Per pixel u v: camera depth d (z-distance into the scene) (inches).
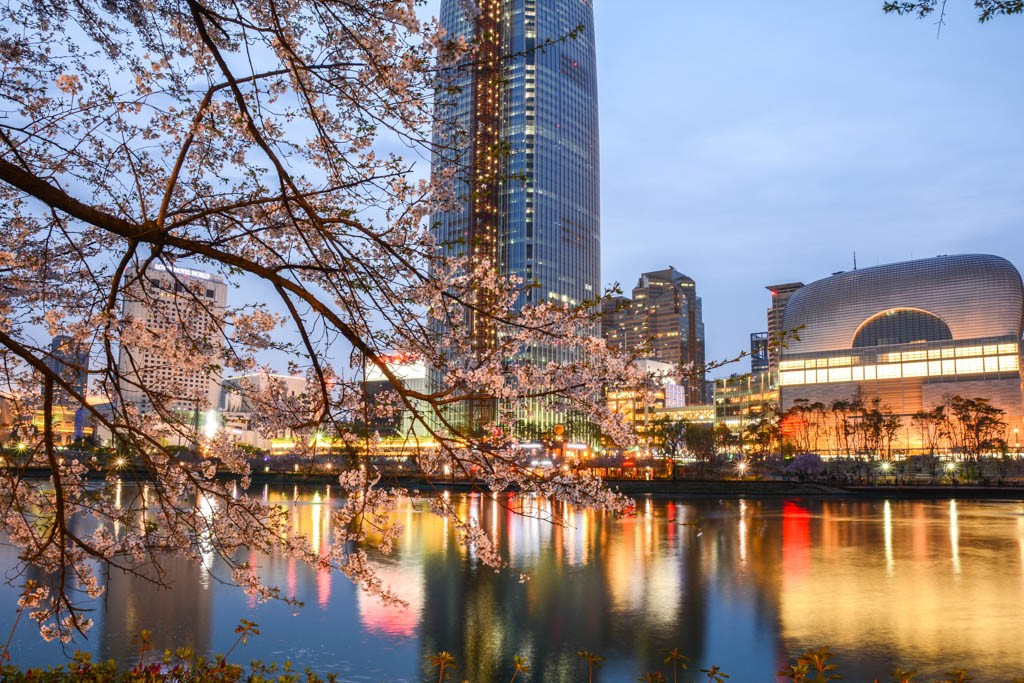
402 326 273.6
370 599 1181.7
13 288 292.4
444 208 272.1
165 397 272.1
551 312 277.4
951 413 7637.8
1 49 276.1
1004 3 308.7
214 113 265.9
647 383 278.4
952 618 1111.6
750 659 902.4
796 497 4124.0
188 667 435.8
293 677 410.0
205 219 281.3
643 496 4151.1
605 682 813.9
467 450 282.2
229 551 286.2
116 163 292.4
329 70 258.2
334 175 273.6
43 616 287.1
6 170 220.8
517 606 1180.5
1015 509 3230.8
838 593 1304.1
